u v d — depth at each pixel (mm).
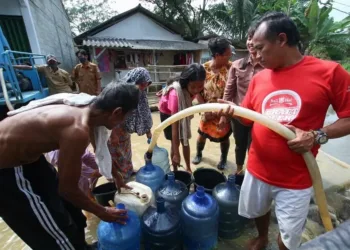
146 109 2258
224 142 2824
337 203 2340
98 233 1480
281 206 1371
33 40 5340
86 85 5582
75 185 1212
